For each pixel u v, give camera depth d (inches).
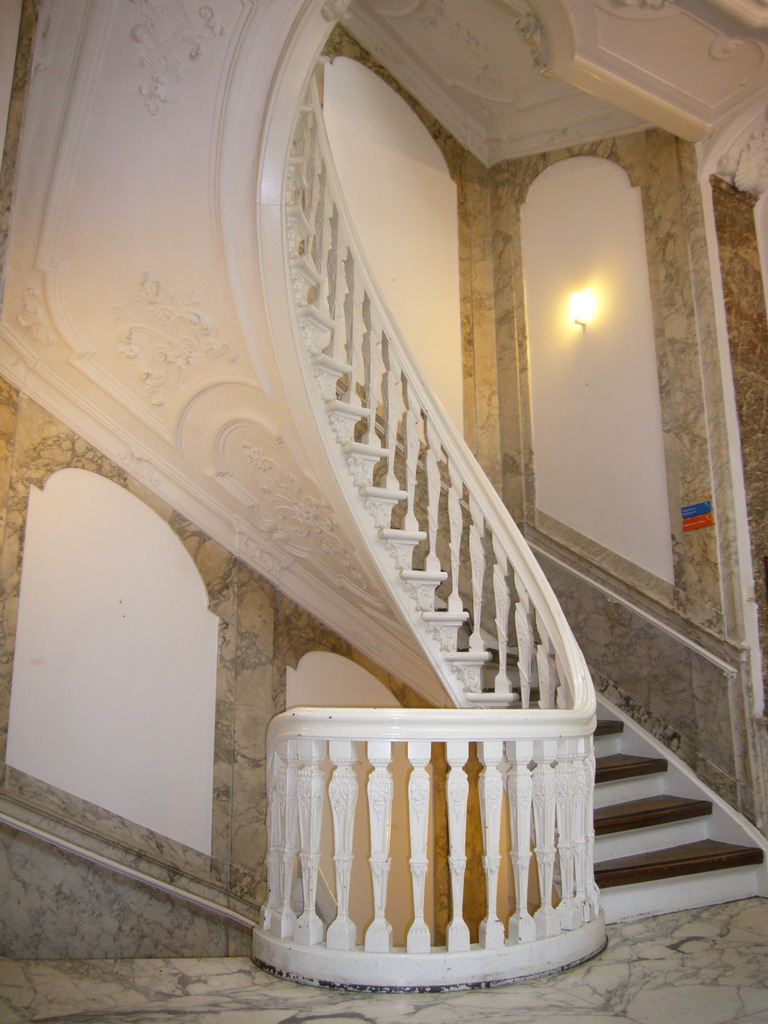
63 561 154.0
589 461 204.5
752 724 162.9
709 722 169.0
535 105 225.8
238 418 149.3
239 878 156.2
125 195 129.7
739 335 181.9
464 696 143.6
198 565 167.0
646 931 127.5
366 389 146.3
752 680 165.8
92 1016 101.0
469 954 104.0
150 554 163.0
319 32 116.0
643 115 183.5
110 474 162.7
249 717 164.7
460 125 238.7
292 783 115.4
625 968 110.9
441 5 202.1
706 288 183.6
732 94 177.9
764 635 167.3
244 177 124.9
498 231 236.2
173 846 152.6
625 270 204.1
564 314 217.5
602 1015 94.4
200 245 131.8
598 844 141.9
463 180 237.1
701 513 177.0
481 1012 95.5
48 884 138.7
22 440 154.8
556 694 150.0
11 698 144.2
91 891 141.9
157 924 146.1
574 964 111.2
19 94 87.9
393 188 214.8
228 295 134.6
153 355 148.5
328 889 161.9
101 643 154.2
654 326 194.5
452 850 107.5
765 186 190.5
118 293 141.5
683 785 164.6
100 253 136.9
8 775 141.0
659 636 180.9
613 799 160.2
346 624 179.3
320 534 157.6
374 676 182.1
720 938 123.9
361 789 175.2
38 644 148.3
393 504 145.7
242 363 141.9
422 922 106.0
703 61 167.5
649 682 181.5
